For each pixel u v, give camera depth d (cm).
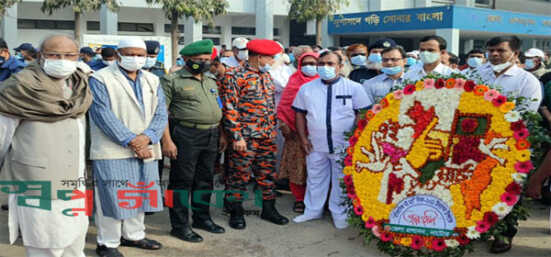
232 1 2627
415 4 3033
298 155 545
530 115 390
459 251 405
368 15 2672
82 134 371
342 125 491
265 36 2642
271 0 2630
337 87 493
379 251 443
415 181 415
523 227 502
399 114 423
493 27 2659
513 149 386
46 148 347
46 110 342
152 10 2598
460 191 402
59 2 1833
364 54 600
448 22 2411
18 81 334
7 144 342
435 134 410
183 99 447
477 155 397
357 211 430
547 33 3097
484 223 394
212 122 459
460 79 405
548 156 355
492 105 394
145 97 410
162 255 427
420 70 501
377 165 428
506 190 388
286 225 508
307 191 525
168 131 445
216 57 588
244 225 498
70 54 339
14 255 418
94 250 431
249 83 479
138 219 433
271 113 500
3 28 2217
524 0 3528
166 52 1174
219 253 434
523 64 734
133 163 407
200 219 490
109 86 396
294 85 546
